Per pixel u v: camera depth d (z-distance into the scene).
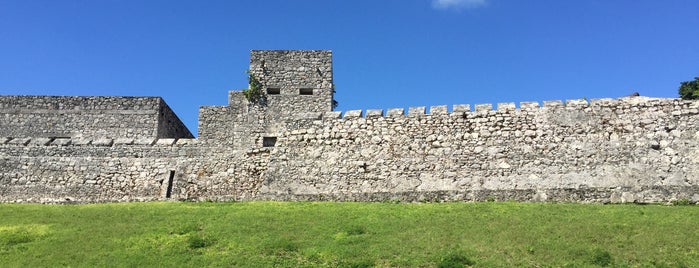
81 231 20.22
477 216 20.72
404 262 16.58
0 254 17.95
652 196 23.20
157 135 37.66
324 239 18.73
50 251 18.11
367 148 29.44
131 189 30.66
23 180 30.61
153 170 31.02
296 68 34.09
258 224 20.55
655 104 27.41
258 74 33.84
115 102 38.22
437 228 19.39
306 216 21.61
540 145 27.78
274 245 18.11
